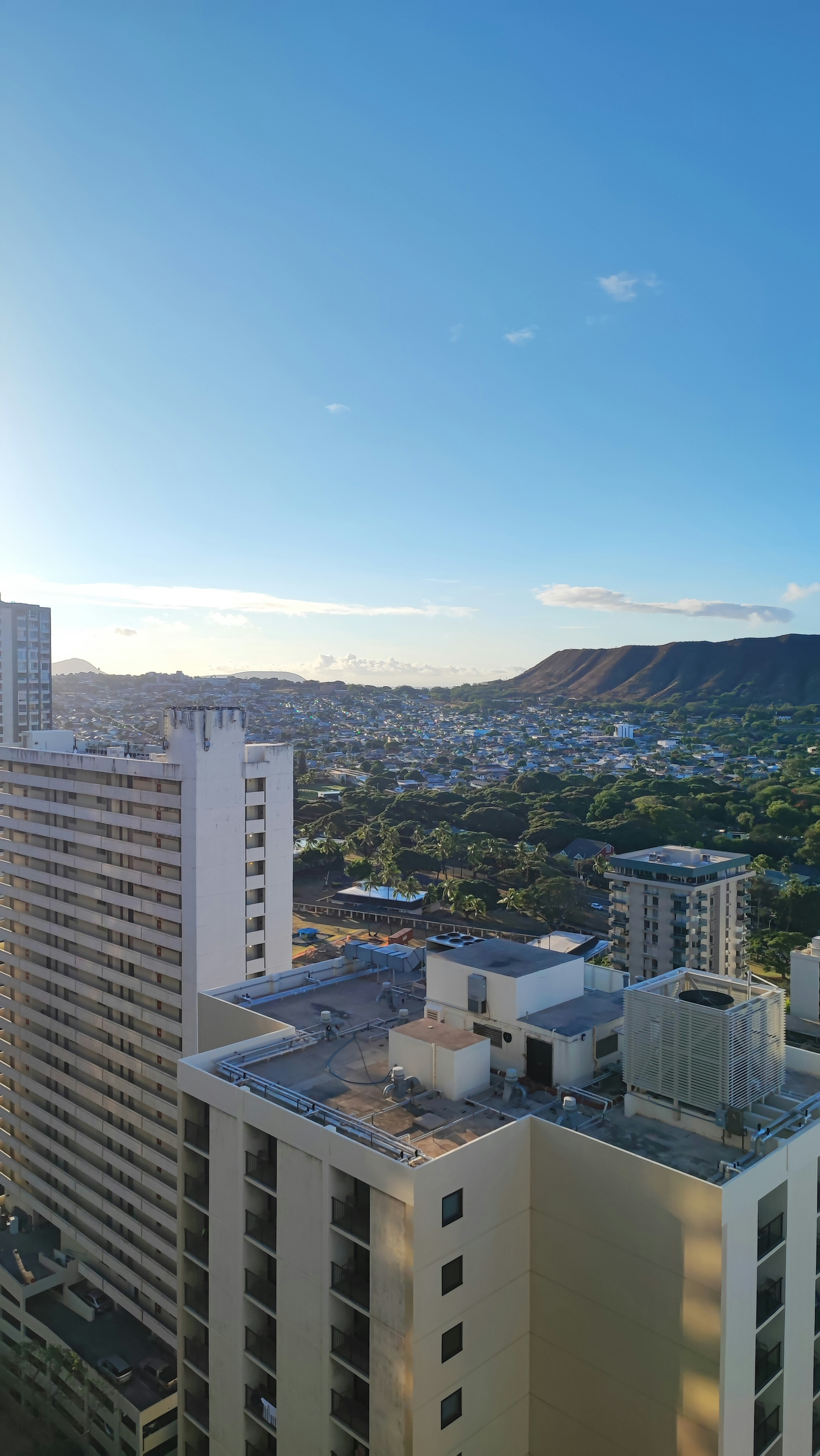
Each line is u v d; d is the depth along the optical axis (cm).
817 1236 2905
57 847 6825
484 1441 2875
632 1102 3147
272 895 6141
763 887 15900
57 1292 6425
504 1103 3250
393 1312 2698
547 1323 2969
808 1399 2859
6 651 19775
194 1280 3656
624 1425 2742
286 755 6175
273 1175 3188
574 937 14738
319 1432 3003
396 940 14938
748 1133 2833
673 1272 2588
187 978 5762
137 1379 5522
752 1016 2989
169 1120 5812
